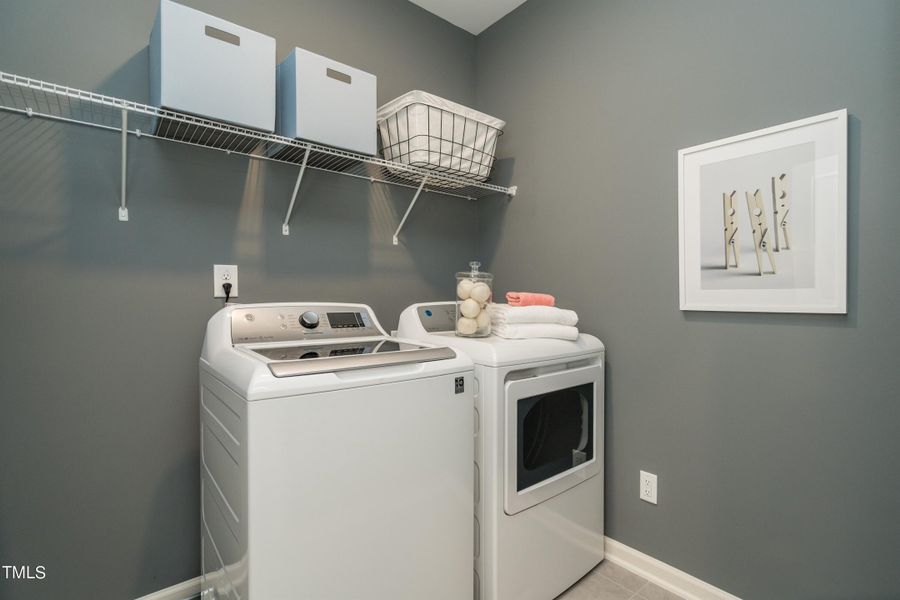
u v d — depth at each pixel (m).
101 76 1.37
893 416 1.16
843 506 1.24
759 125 1.38
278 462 0.93
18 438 1.25
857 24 1.20
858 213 1.20
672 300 1.60
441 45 2.24
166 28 1.20
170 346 1.49
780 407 1.36
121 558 1.41
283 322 1.40
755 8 1.39
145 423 1.45
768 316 1.38
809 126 1.27
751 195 1.39
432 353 1.23
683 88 1.56
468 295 1.59
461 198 2.32
